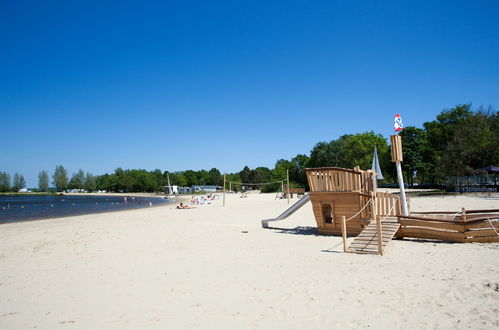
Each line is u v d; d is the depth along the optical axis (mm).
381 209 14297
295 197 59625
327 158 73250
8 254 13469
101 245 14570
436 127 54719
